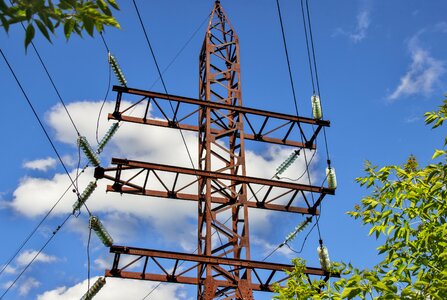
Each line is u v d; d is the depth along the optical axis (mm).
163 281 20656
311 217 23391
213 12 28234
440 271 10758
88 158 21391
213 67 26672
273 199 23188
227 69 26641
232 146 24672
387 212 11781
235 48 27188
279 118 24781
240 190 23484
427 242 11172
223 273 20859
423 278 10562
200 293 21031
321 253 20891
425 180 11836
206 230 21797
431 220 11469
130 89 23297
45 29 5797
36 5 5707
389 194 12109
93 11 6066
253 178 22828
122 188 22250
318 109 24969
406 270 11023
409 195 11703
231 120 24938
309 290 13883
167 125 24578
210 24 27703
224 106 24516
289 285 14789
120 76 22953
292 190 23172
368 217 12164
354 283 10539
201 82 27141
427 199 11570
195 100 24250
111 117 23547
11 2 5680
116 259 20219
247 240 22000
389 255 11492
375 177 12305
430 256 11242
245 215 22562
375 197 12258
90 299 20062
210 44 26859
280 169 24047
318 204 23297
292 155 24000
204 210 22938
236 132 24922
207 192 22453
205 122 24281
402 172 12148
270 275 20922
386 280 10406
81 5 6027
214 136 24031
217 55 26891
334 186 23188
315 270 20703
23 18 5738
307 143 25125
